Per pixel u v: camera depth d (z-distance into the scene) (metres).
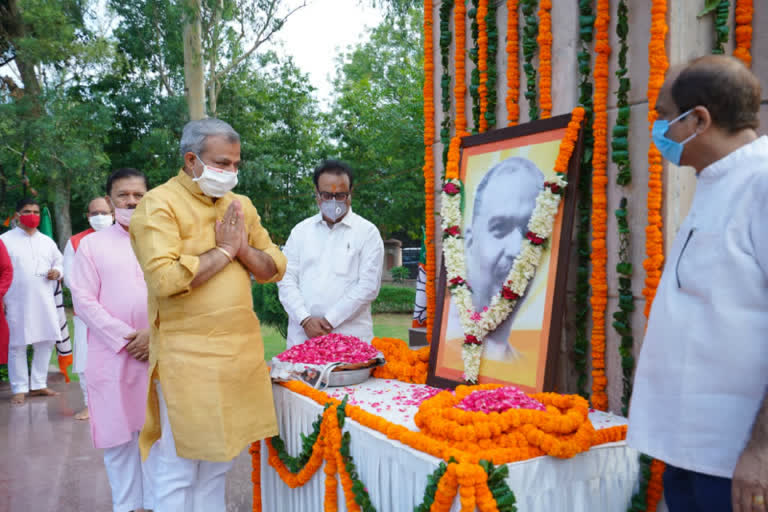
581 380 2.44
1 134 14.08
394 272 21.77
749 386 1.37
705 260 1.44
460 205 2.84
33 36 14.79
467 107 3.14
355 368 2.76
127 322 2.94
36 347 6.04
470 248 2.73
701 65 1.45
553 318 2.29
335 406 2.34
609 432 1.94
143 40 16.22
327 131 24.28
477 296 2.65
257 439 2.44
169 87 17.42
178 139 17.52
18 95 15.72
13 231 5.90
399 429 1.98
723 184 1.45
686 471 1.62
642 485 1.97
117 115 17.77
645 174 2.18
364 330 3.48
